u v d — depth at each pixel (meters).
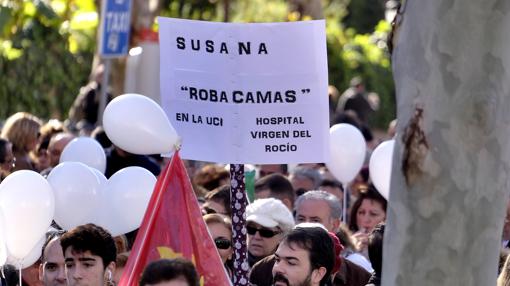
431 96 5.71
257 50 8.65
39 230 8.57
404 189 5.79
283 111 8.71
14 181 8.54
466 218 5.76
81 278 7.85
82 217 9.06
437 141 5.71
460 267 5.79
